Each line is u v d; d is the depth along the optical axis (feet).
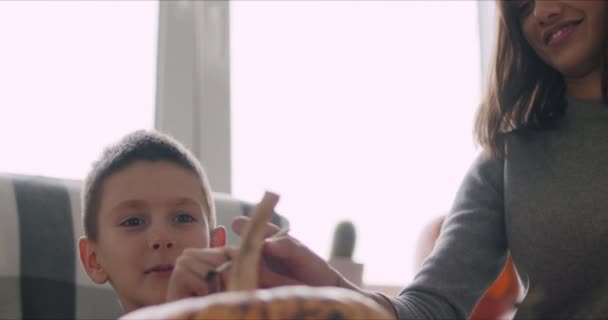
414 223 6.85
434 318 3.22
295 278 2.79
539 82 3.74
